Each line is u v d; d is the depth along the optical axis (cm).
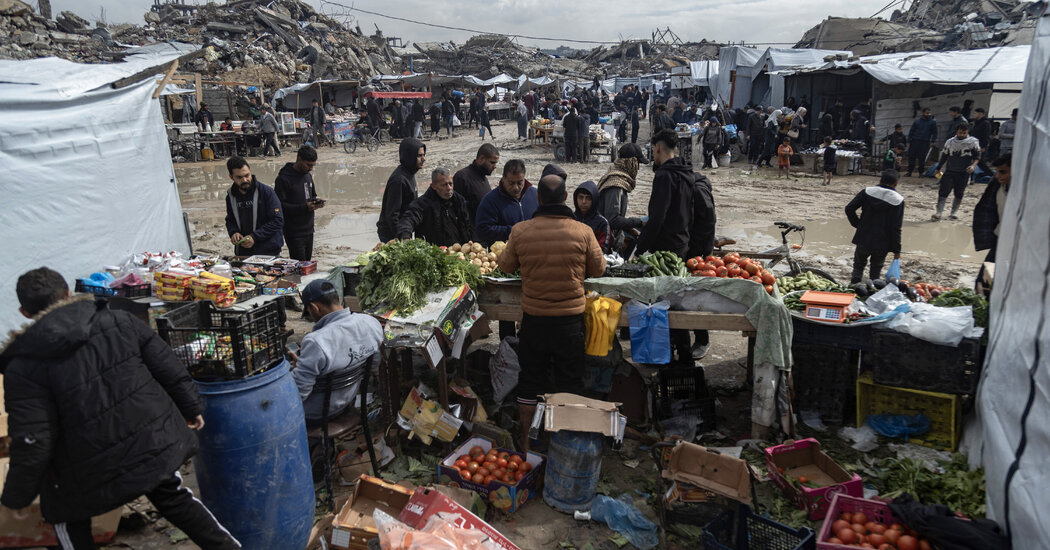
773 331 440
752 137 1998
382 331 414
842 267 909
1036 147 367
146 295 570
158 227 805
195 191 1612
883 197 700
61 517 288
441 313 430
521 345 444
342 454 434
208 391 318
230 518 329
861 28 3484
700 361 621
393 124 2897
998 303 415
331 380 383
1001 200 568
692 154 1952
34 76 651
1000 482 322
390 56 5806
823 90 2120
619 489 420
